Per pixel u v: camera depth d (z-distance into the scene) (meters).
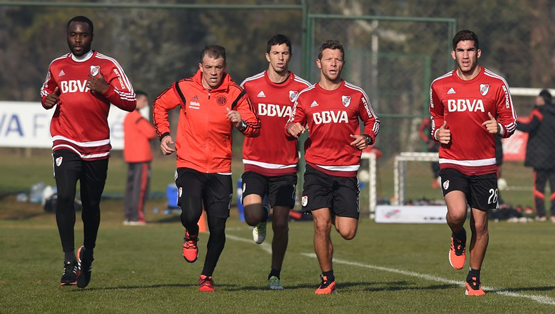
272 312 21.08
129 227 52.62
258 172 27.50
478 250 24.50
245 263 34.25
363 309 21.53
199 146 25.19
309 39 56.44
